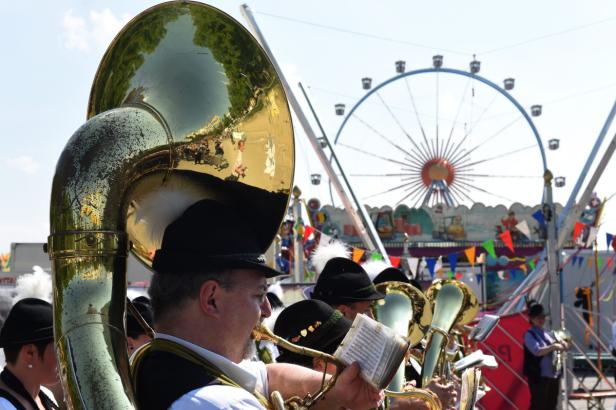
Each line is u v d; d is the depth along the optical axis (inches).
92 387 51.8
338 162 476.1
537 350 409.1
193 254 66.4
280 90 71.7
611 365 712.4
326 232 1158.3
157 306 68.5
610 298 733.3
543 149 1346.0
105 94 68.4
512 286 1040.2
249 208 71.5
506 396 425.1
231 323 67.5
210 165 67.9
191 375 63.7
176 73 67.5
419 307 170.1
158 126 63.8
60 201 55.4
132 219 67.9
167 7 69.2
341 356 76.4
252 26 438.0
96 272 54.9
